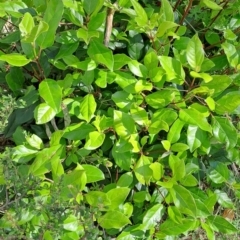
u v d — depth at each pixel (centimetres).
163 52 79
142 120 74
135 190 83
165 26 72
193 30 91
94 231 67
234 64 78
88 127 76
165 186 72
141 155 75
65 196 67
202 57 72
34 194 68
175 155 80
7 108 72
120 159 75
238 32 89
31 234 69
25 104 77
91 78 74
